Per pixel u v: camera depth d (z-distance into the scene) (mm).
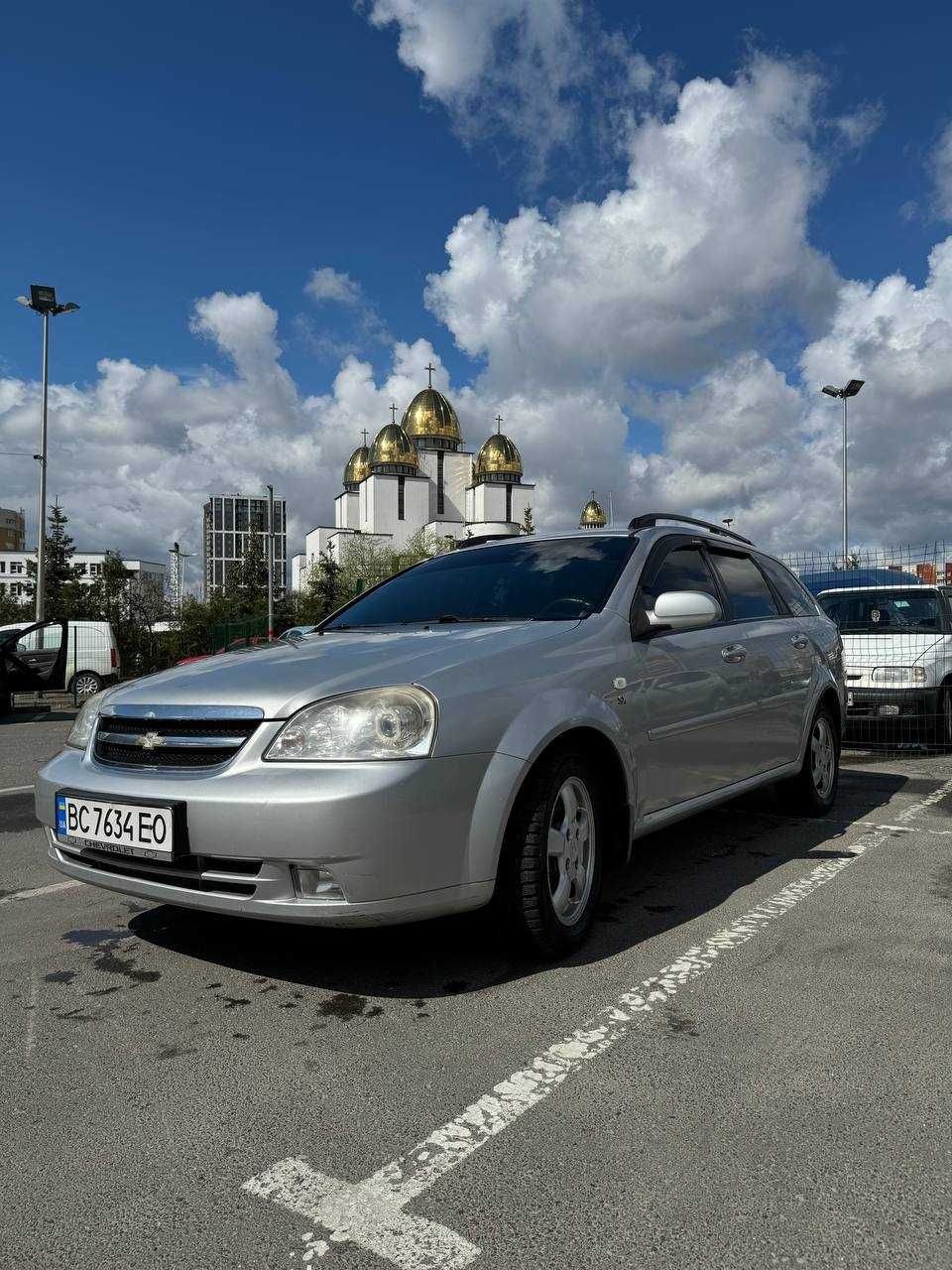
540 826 2910
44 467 26359
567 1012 2650
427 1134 2021
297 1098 2191
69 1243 1678
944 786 6289
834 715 5477
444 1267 1601
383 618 4055
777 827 5035
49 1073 2348
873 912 3514
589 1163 1900
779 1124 2037
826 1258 1604
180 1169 1907
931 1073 2268
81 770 3027
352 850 2498
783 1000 2709
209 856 2633
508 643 3115
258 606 58312
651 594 3842
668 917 3496
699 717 3842
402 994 2805
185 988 2889
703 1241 1651
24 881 4266
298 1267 1607
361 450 97375
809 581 10266
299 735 2627
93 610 29016
